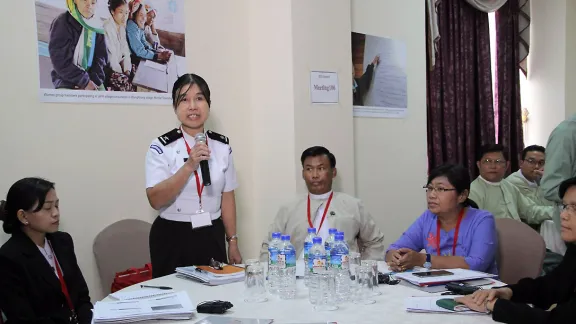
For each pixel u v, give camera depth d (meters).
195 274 2.14
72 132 2.88
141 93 3.12
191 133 2.61
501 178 3.93
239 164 3.54
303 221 2.88
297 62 3.26
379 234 2.98
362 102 3.80
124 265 2.94
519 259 2.51
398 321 1.54
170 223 2.50
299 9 3.27
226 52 3.47
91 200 2.95
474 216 2.37
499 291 1.71
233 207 2.69
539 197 4.05
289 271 1.93
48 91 2.79
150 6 3.13
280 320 1.57
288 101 3.29
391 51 4.01
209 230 2.52
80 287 2.28
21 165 2.73
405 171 4.19
